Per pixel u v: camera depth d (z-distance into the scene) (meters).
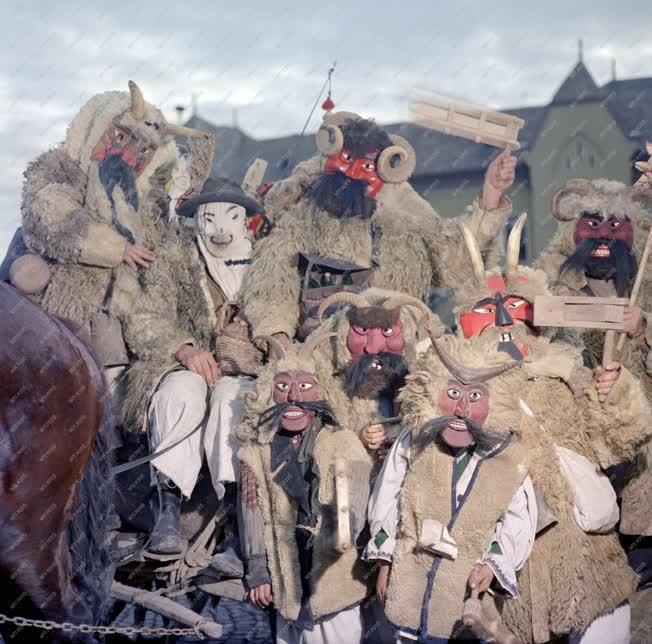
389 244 5.80
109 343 5.69
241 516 4.74
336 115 5.82
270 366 4.73
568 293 5.47
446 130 5.74
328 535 4.52
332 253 5.70
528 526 4.19
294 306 5.55
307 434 4.62
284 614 4.58
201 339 5.70
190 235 5.86
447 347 4.29
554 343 4.64
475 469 4.19
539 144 31.38
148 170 6.04
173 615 4.73
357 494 4.48
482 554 4.15
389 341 4.71
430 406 4.20
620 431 4.41
